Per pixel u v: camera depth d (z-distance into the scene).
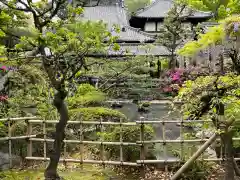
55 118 7.17
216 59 4.38
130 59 13.88
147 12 30.39
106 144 5.76
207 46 4.29
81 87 9.08
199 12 27.42
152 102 13.40
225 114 4.48
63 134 4.43
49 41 3.97
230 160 4.42
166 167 5.54
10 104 7.28
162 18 29.72
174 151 6.04
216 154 5.95
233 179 4.45
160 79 16.95
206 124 5.25
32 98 7.91
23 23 4.51
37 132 6.62
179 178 5.18
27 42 4.28
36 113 7.48
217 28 4.12
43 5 4.24
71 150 6.65
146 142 5.53
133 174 5.59
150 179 5.36
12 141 6.21
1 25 4.34
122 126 6.08
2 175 5.36
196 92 4.32
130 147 5.92
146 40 25.16
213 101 4.19
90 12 29.31
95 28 4.40
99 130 6.96
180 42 21.08
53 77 4.21
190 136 6.56
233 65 4.36
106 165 5.95
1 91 8.06
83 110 7.23
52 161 4.42
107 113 7.08
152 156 5.97
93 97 8.68
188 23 27.61
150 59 18.09
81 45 4.34
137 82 15.89
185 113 4.63
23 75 8.55
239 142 5.72
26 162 6.00
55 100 4.30
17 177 5.30
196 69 4.89
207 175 5.32
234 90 4.15
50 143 6.48
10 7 4.02
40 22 4.17
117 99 14.59
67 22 4.29
